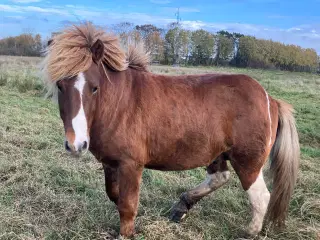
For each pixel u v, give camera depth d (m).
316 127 7.75
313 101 12.02
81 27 2.69
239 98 2.98
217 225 3.37
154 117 2.82
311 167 4.95
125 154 2.79
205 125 2.92
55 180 4.20
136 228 3.24
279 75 28.56
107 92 2.70
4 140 5.52
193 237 3.11
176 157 2.98
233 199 3.79
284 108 3.26
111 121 2.73
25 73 12.91
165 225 3.24
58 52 2.52
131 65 3.01
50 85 2.69
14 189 3.88
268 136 3.04
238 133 2.98
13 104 8.55
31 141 5.55
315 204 3.68
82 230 3.16
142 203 3.75
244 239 3.15
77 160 4.95
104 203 3.66
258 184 3.10
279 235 3.24
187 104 2.89
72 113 2.46
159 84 2.92
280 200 3.17
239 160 3.08
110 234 3.17
